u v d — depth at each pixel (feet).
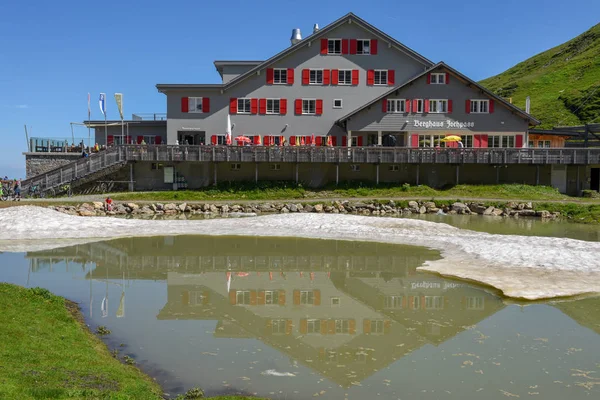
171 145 137.69
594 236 86.43
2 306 35.42
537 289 47.65
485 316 40.68
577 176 145.48
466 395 26.63
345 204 130.21
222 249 73.36
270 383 27.89
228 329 37.45
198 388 26.45
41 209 94.48
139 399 24.13
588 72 317.01
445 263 61.21
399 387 27.55
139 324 38.37
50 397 22.35
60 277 55.16
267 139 155.53
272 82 154.92
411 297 46.91
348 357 31.89
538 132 162.91
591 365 30.81
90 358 29.35
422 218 116.26
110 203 120.98
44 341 30.53
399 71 156.66
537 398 26.37
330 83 155.94
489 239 76.64
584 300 44.98
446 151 142.82
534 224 105.50
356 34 155.94
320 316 41.01
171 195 134.41
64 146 156.25
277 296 47.65
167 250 72.38
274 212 126.11
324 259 66.39
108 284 52.21
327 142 149.28
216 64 171.22
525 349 33.35
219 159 138.82
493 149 142.41
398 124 151.64
